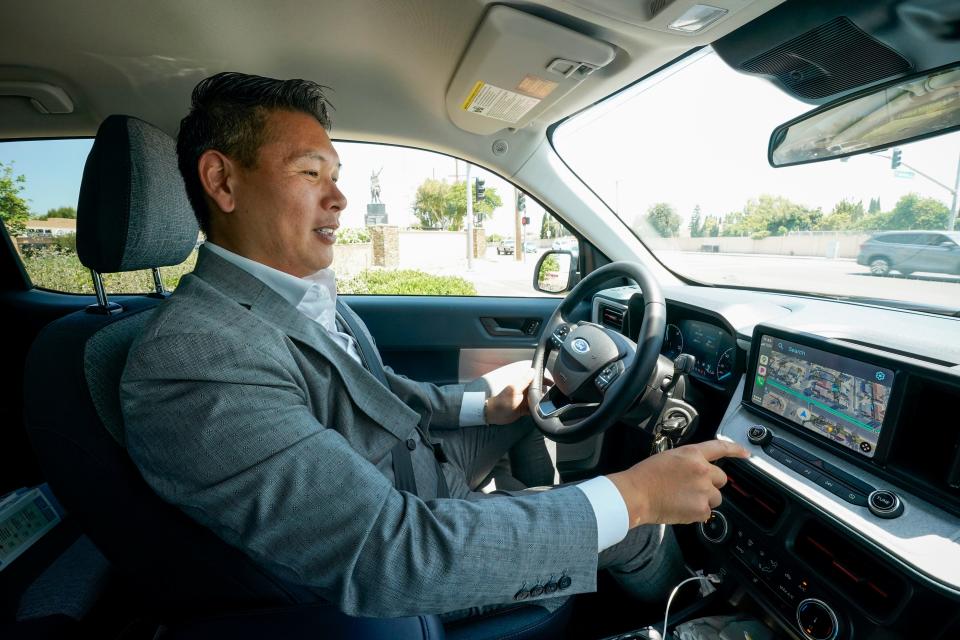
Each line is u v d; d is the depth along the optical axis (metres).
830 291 1.55
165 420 0.66
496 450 1.51
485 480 1.57
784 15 1.13
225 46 1.55
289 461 0.66
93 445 0.71
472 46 1.43
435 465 1.19
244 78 0.85
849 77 1.25
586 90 1.63
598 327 1.39
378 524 0.66
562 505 0.75
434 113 1.91
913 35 1.06
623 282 2.16
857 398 0.97
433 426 1.43
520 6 1.24
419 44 1.52
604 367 1.30
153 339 0.68
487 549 0.68
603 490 0.79
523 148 2.03
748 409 1.22
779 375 1.14
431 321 2.17
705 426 1.57
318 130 0.90
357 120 1.96
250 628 0.69
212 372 0.67
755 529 1.07
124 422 0.68
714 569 1.32
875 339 1.06
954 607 0.77
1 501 1.28
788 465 1.05
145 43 1.51
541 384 1.41
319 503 0.66
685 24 1.21
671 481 0.82
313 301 0.98
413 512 0.69
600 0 1.14
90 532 0.72
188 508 0.68
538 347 1.48
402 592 0.66
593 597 1.46
